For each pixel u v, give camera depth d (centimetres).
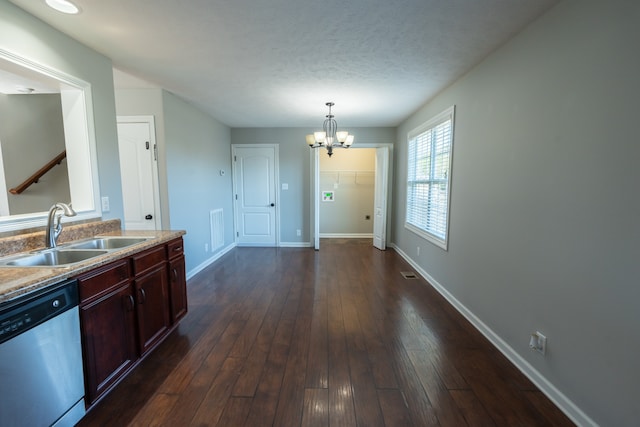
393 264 465
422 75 291
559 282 169
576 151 158
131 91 335
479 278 258
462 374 198
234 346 232
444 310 298
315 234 559
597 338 146
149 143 340
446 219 323
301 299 326
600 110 143
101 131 243
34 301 132
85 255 190
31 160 288
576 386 158
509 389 183
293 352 224
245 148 573
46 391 138
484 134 251
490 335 240
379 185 571
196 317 282
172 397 176
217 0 172
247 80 306
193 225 411
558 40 170
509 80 217
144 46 230
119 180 263
